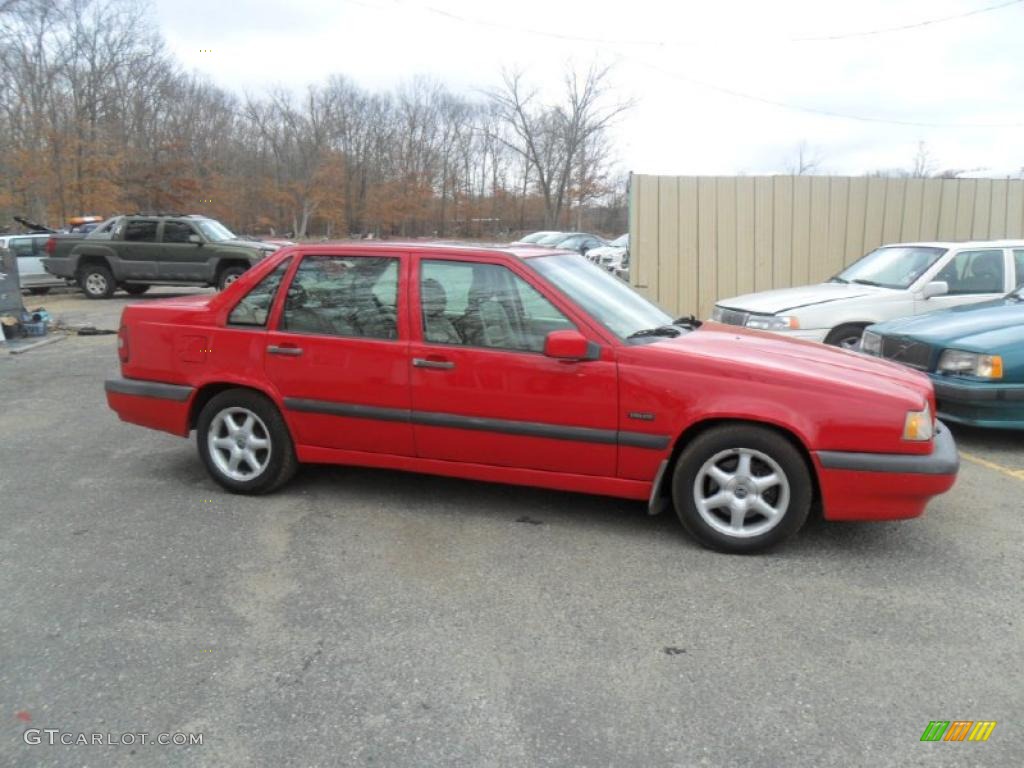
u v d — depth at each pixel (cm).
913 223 1128
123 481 502
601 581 361
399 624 321
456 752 244
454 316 421
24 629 316
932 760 240
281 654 299
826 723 258
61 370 890
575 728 255
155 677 283
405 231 5884
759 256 1102
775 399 371
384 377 429
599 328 399
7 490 484
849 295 784
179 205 4178
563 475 413
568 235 2275
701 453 385
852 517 378
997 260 797
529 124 5197
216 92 5181
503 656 298
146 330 481
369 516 441
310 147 5703
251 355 455
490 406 412
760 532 384
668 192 1077
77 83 3772
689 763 239
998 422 555
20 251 1794
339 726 256
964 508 459
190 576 364
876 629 318
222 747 246
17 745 246
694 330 466
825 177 1091
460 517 441
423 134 5806
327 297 445
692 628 319
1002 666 291
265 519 436
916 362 603
